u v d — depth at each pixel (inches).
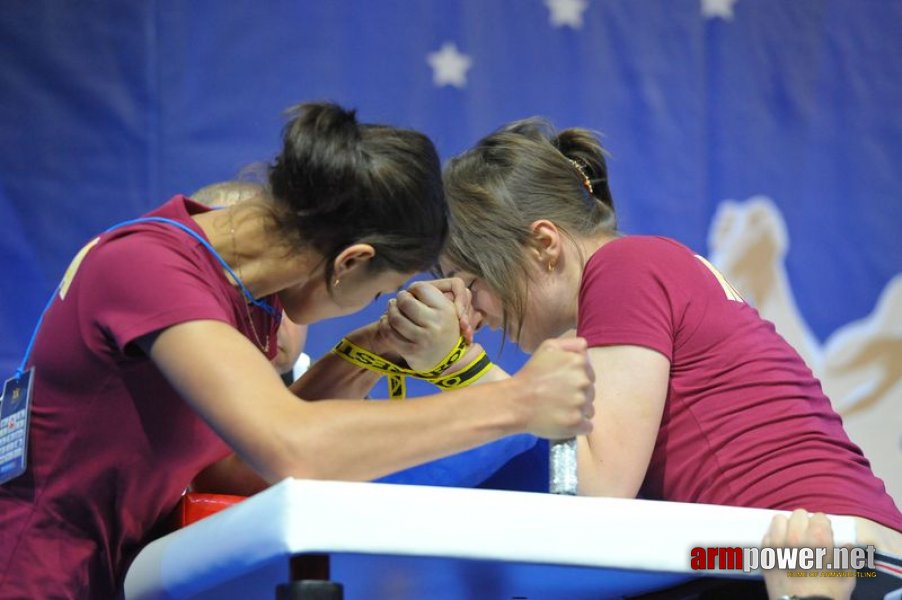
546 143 267.9
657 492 235.1
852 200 456.4
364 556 173.6
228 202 281.6
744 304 247.6
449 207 247.8
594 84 437.4
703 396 231.9
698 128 444.5
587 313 237.9
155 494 223.9
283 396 190.7
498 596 215.3
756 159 449.4
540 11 435.2
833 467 224.4
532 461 259.3
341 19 415.8
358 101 415.5
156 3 401.4
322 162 207.2
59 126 392.8
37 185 389.7
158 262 203.6
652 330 231.1
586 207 263.7
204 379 192.1
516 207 258.4
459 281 254.5
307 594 169.9
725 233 444.1
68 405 212.4
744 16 454.0
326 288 219.5
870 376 451.8
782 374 235.5
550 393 195.9
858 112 460.8
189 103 401.4
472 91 426.0
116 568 229.5
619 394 225.5
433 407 192.5
